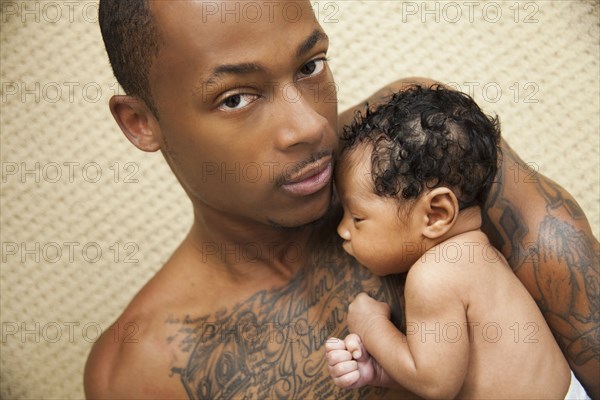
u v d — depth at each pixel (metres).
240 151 0.72
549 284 0.88
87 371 0.92
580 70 1.47
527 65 1.48
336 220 0.91
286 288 0.89
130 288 1.46
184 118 0.72
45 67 1.54
